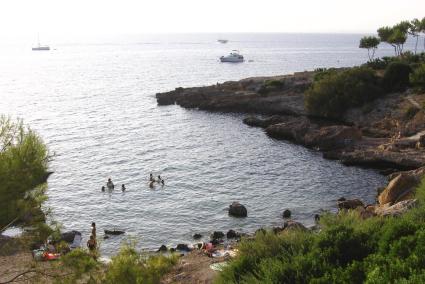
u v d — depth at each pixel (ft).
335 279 45.98
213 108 339.98
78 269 44.19
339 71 363.56
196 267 82.84
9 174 43.96
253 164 202.39
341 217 68.08
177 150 228.02
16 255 72.02
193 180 180.96
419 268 42.93
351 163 200.03
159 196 162.81
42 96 431.02
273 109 325.21
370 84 297.53
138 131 272.31
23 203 44.27
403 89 298.35
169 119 308.60
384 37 416.67
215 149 229.25
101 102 389.39
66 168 196.75
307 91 315.37
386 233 54.90
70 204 155.02
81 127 284.00
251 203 154.92
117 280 41.96
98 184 176.45
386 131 248.32
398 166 191.83
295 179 180.65
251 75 622.13
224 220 140.15
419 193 104.63
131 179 182.60
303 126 245.86
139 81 559.79
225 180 180.75
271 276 49.98
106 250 118.42
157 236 129.08
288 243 59.82
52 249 57.82
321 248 55.36
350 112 291.17
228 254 91.25
